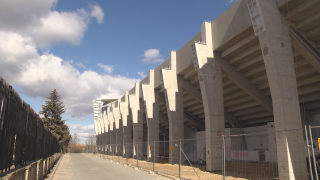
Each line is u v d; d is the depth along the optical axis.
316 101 22.69
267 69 15.12
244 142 30.05
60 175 17.69
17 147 10.07
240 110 30.97
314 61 17.19
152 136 34.53
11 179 6.20
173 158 27.78
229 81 26.23
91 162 32.91
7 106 7.94
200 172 19.45
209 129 20.59
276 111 14.60
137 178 15.72
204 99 21.20
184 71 27.75
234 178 15.51
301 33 16.59
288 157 13.71
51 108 61.97
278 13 15.78
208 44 21.83
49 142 25.19
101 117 80.00
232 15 19.44
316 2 14.58
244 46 19.89
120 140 55.50
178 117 28.34
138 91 42.19
